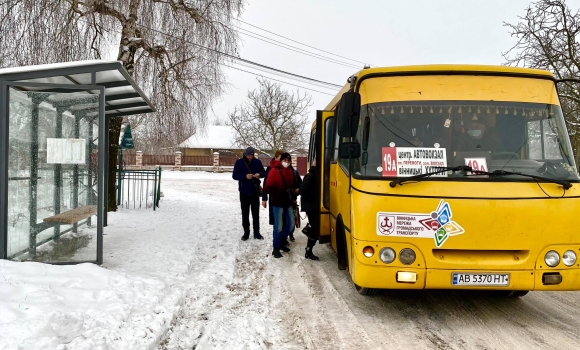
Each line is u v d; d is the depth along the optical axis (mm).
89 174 5883
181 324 4293
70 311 3932
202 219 11359
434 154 4418
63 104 5781
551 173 4363
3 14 10828
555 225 4125
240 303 5043
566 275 4105
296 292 5602
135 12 11805
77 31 11227
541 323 4602
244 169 8820
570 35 16203
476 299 5402
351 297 5430
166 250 7160
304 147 38344
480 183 4223
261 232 9906
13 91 5422
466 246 4109
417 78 4730
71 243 5730
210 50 13297
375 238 4215
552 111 4629
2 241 5281
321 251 8188
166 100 13258
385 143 4504
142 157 43656
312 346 3965
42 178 5770
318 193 6918
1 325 3410
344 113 4523
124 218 10656
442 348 3955
